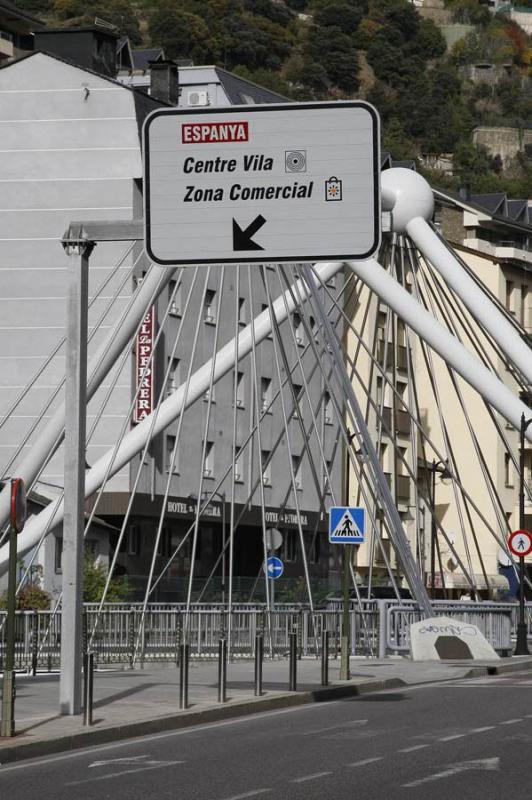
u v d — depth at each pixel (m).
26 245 113.56
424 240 71.56
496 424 72.06
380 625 68.94
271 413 126.75
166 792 24.92
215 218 37.47
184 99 146.25
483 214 165.00
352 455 73.44
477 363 70.12
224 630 63.62
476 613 73.38
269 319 68.50
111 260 111.31
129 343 63.34
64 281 112.56
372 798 23.84
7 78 115.00
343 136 37.06
